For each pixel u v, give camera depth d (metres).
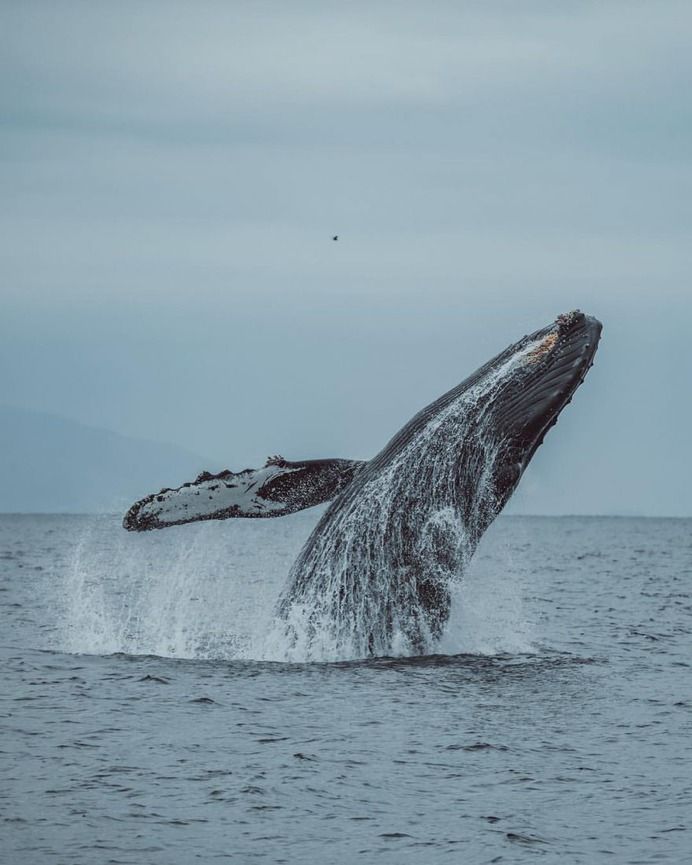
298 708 68.06
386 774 56.44
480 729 64.44
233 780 54.97
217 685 73.56
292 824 49.78
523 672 79.88
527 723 66.06
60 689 72.56
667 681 79.69
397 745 61.12
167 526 82.75
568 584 189.38
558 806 52.44
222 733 62.75
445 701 70.31
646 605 145.00
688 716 68.50
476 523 80.19
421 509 80.38
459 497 79.69
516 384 78.88
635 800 53.28
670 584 190.88
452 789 54.50
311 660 82.44
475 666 80.50
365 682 74.44
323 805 52.06
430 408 81.50
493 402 79.12
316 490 83.25
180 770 56.31
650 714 68.88
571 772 57.22
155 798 52.38
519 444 78.12
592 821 50.66
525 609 135.50
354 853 47.00
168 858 46.09
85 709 67.38
